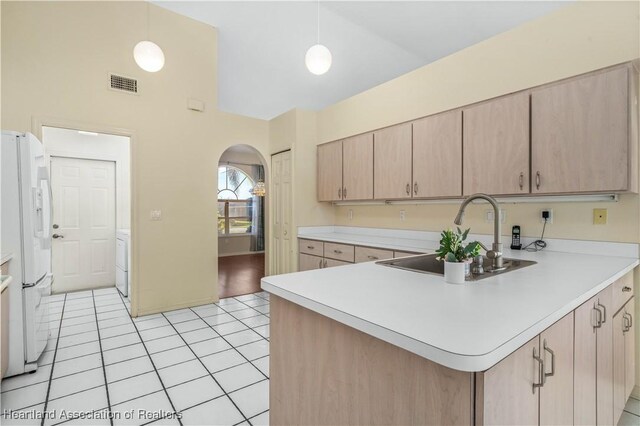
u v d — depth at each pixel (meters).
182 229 3.59
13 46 2.70
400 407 0.82
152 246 3.39
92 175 4.36
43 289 2.38
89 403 1.83
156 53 2.62
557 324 0.97
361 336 0.93
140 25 3.29
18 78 2.71
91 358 2.37
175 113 3.52
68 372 2.17
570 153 1.97
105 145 4.40
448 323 0.79
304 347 1.15
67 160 4.19
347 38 3.87
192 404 1.83
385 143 3.21
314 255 3.70
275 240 4.43
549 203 2.28
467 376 0.68
